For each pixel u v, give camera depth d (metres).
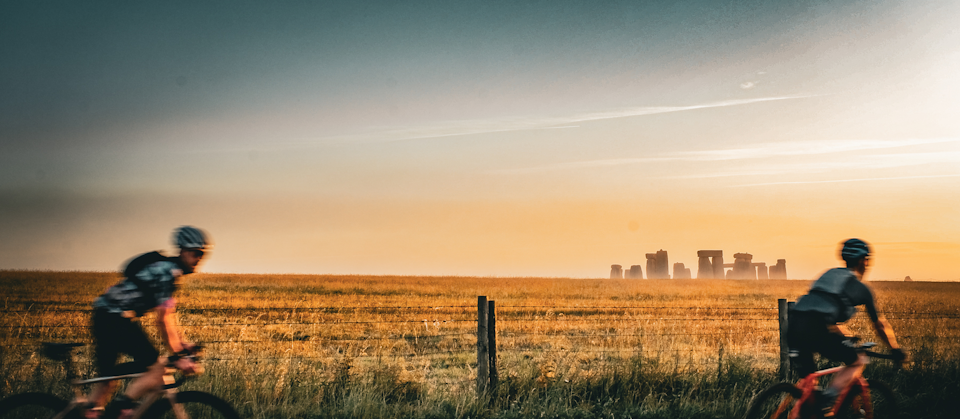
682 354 10.42
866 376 8.02
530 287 44.09
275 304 24.48
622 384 7.37
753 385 7.62
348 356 7.85
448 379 8.98
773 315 21.94
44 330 12.91
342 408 6.44
